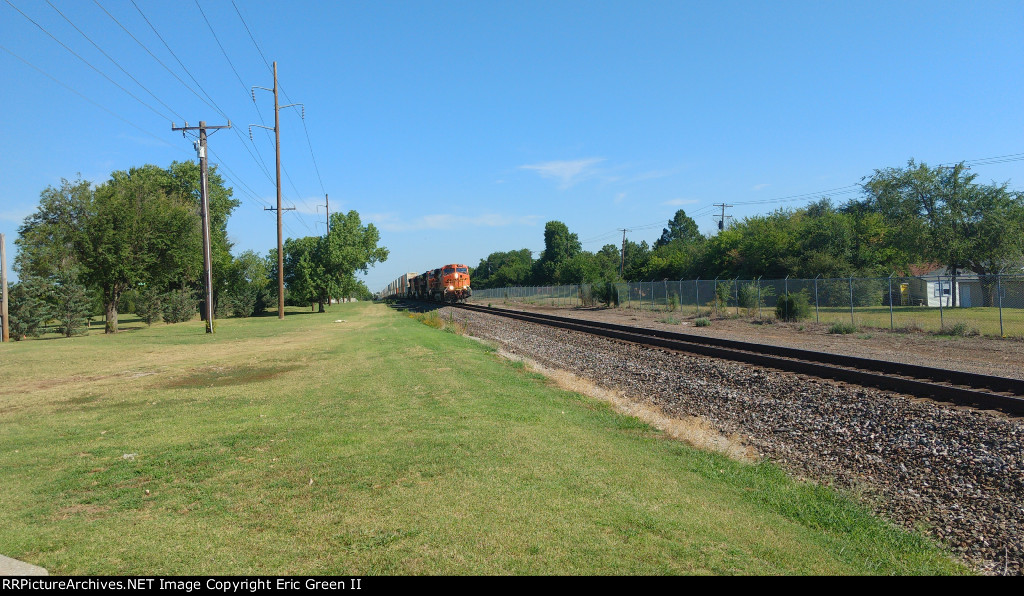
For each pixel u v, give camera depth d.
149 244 34.41
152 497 5.16
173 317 43.38
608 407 10.08
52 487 5.50
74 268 30.98
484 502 4.85
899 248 38.66
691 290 41.28
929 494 6.17
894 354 16.42
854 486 6.41
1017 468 6.53
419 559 3.81
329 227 59.50
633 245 96.94
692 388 12.50
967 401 9.48
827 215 43.41
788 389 11.48
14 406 10.06
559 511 4.70
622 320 35.22
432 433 7.27
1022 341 18.14
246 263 57.28
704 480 5.98
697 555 4.02
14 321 26.81
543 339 24.66
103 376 13.64
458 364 14.39
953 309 29.08
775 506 5.45
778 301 29.44
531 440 6.98
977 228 35.44
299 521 4.50
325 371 13.64
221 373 13.85
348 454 6.36
